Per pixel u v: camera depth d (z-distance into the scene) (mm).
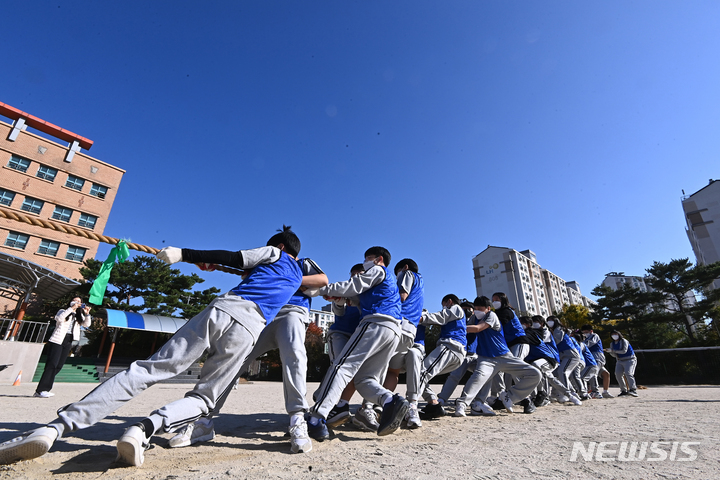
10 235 25656
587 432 3373
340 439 2986
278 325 2863
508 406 5043
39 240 26562
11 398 5840
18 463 1885
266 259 2553
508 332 5766
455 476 1938
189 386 13508
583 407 5984
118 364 19281
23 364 10570
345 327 4074
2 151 26484
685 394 8891
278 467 2047
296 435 2475
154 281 23703
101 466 1941
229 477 1827
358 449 2598
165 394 8164
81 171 29531
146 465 1992
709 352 17000
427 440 3006
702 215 53500
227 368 2279
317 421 2898
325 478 1855
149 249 2895
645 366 18078
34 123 28922
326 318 82125
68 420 1845
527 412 5133
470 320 5121
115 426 3252
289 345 2748
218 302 2268
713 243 51812
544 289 80500
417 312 3871
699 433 3238
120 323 17688
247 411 4867
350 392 3725
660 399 7340
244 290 2375
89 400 1893
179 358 2111
